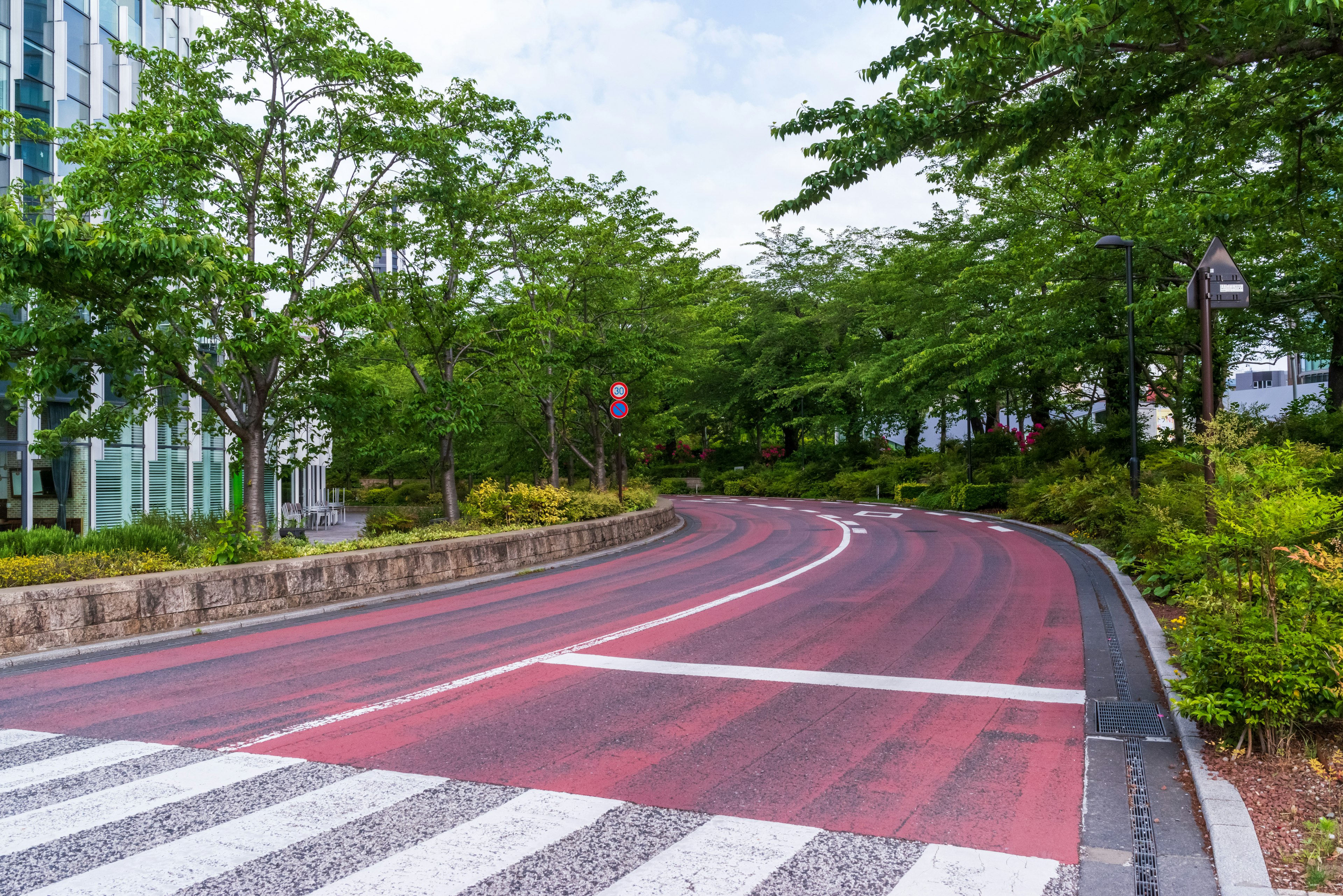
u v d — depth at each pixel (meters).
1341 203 11.43
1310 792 4.30
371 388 16.91
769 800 4.52
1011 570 14.09
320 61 15.23
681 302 26.14
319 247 17.52
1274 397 57.47
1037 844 3.96
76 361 12.84
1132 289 19.73
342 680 7.20
